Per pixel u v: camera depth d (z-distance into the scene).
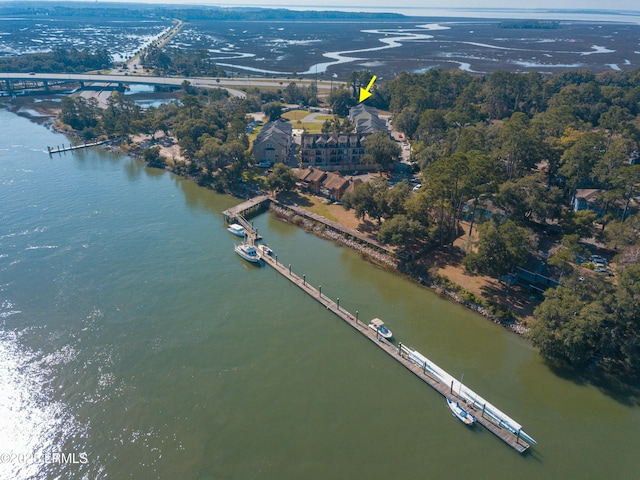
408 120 184.38
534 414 63.19
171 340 77.00
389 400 66.12
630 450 58.09
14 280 91.69
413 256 99.19
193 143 156.00
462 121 167.50
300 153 161.38
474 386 68.00
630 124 159.62
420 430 61.41
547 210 101.06
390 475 55.31
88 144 183.50
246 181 142.75
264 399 66.00
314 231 114.94
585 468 55.88
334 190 129.88
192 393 66.75
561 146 129.50
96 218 120.12
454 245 102.75
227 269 98.19
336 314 84.19
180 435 60.34
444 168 93.75
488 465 56.56
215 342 76.81
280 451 58.28
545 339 69.38
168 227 116.19
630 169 101.88
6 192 135.12
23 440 59.34
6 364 70.94
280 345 76.56
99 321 81.00
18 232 111.06
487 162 99.62
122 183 145.88
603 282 74.06
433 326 81.12
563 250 82.50
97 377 69.19
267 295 89.94
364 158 146.25
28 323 79.88
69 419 62.31
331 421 62.62
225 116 199.88
